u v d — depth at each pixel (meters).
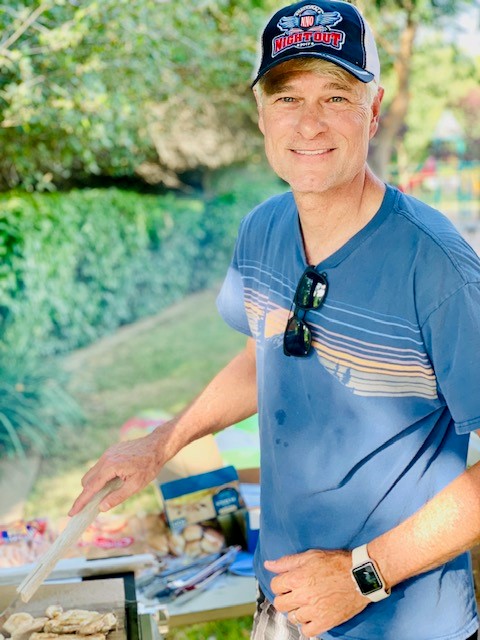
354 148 1.31
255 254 1.56
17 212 5.49
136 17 5.42
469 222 11.64
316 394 1.38
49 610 1.59
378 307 1.30
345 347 1.34
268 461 1.48
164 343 7.55
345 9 1.31
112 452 1.58
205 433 1.70
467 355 1.21
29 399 5.52
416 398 1.31
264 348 1.48
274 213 1.55
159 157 9.19
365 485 1.34
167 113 8.06
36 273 5.67
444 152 11.82
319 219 1.35
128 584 1.72
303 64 1.28
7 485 4.89
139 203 7.66
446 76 10.09
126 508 4.39
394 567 1.26
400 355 1.29
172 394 6.49
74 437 5.61
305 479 1.40
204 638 2.98
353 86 1.30
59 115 5.42
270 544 1.50
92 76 5.30
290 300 1.43
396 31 8.56
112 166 7.32
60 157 6.08
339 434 1.36
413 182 11.86
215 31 6.58
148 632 1.55
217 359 7.30
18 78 5.11
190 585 2.19
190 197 9.61
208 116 8.92
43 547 2.31
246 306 1.57
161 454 1.60
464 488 1.24
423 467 1.33
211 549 2.36
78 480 5.00
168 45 5.96
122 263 7.47
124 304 7.68
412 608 1.34
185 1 5.98
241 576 2.27
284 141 1.33
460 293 1.22
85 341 7.20
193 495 2.36
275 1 6.83
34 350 5.92
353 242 1.33
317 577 1.31
